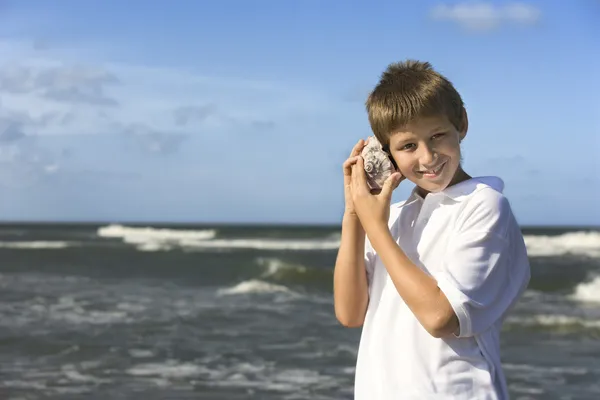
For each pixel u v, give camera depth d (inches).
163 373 526.6
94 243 2300.7
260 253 1825.8
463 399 98.0
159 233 2674.7
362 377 106.7
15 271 1478.8
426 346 100.7
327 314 832.9
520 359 587.8
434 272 102.7
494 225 100.0
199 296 1029.2
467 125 105.4
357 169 106.6
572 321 764.0
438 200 105.1
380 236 100.9
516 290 103.7
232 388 482.0
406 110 98.7
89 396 461.4
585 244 1835.6
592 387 490.0
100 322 770.2
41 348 621.0
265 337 676.7
